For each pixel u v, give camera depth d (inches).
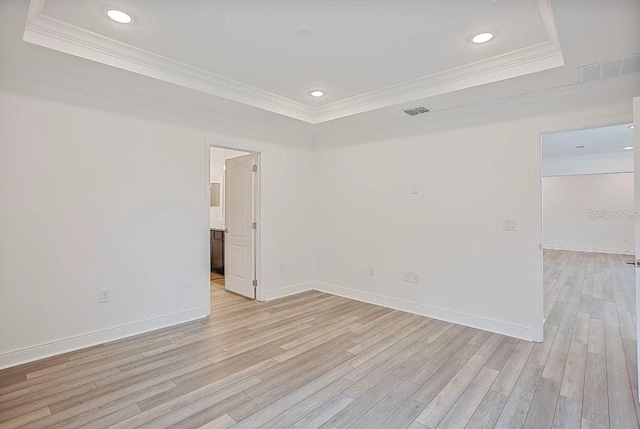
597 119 117.0
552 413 83.5
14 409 84.1
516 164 132.9
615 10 74.3
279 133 188.7
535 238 128.7
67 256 117.2
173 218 144.5
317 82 133.6
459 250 148.0
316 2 81.3
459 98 133.3
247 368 106.9
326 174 201.5
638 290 88.7
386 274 173.6
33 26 90.4
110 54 104.6
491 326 139.1
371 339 130.9
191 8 84.2
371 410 85.3
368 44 102.3
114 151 127.4
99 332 124.6
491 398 90.3
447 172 151.1
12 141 106.1
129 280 132.0
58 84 114.0
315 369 106.5
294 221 199.3
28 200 109.2
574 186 392.5
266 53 108.7
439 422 80.6
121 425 78.6
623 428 77.7
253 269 186.9
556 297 192.2
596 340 128.8
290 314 161.2
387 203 172.7
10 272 106.1
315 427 78.7
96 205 123.3
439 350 120.6
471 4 81.8
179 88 123.7
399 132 167.3
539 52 105.5
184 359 113.0
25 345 109.0
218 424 79.3
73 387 94.7
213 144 158.6
